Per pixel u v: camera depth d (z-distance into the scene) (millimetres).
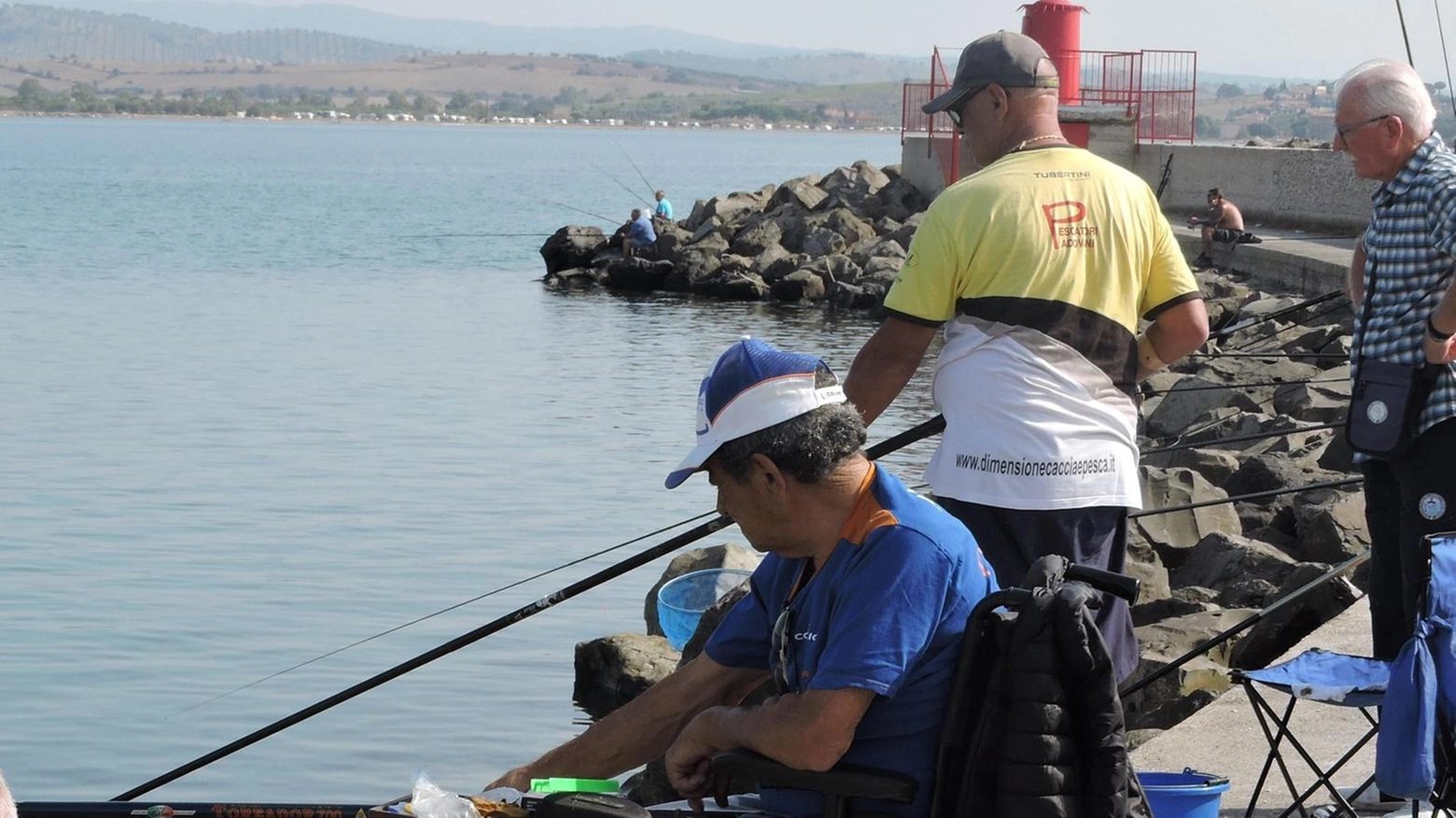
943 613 4887
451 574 17984
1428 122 7039
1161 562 13242
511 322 45719
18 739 12742
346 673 14383
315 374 34281
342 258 67000
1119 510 6523
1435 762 6043
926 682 4902
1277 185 43688
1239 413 21125
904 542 4898
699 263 55188
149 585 17359
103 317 44844
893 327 6602
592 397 31797
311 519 20688
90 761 12328
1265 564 12102
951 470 6496
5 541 19375
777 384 4938
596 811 4848
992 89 6672
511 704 13500
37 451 25203
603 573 7648
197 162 190375
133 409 29406
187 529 20062
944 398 6598
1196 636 9875
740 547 14859
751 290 52812
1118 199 6555
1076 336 6418
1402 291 6984
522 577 17828
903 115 60938
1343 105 7098
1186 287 6754
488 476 23609
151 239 75125
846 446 4969
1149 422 23484
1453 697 5930
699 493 22578
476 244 75938
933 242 6488
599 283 57688
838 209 57219
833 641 4902
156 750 12555
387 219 94688
